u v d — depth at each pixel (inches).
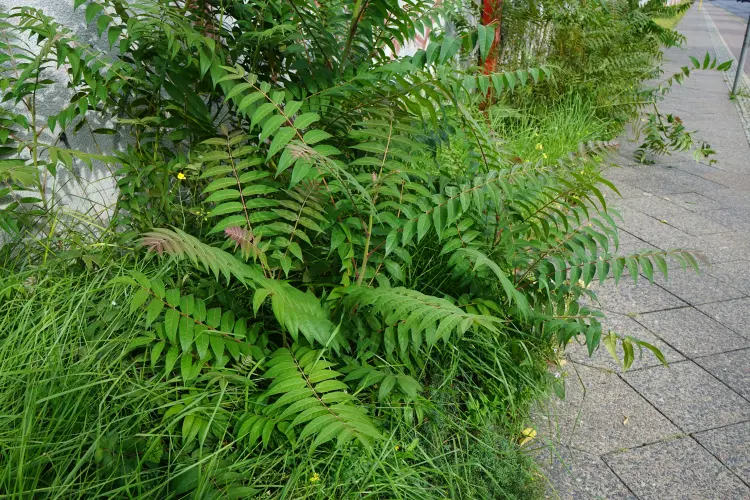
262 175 92.8
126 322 88.0
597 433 104.6
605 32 276.5
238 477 72.8
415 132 100.7
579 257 104.3
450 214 94.0
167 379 83.9
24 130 105.0
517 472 89.6
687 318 144.1
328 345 84.6
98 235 111.8
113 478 68.0
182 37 98.8
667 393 116.0
